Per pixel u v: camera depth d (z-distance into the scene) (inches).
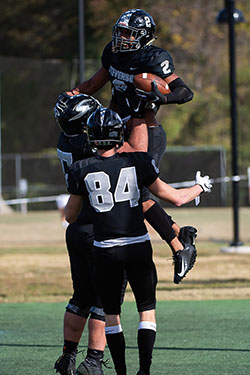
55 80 4562.0
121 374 752.3
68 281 1620.3
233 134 2055.9
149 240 736.3
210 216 3666.3
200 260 1930.4
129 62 799.1
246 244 2358.5
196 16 5098.4
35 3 5334.6
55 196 4616.1
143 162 725.9
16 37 5364.2
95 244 732.0
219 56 5118.1
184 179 4608.8
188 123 5064.0
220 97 5024.6
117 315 747.4
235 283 1547.7
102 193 718.5
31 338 1037.8
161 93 775.1
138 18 789.2
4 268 1847.9
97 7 5108.3
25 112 4653.1
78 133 794.2
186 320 1153.4
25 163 4685.0
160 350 949.8
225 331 1063.6
